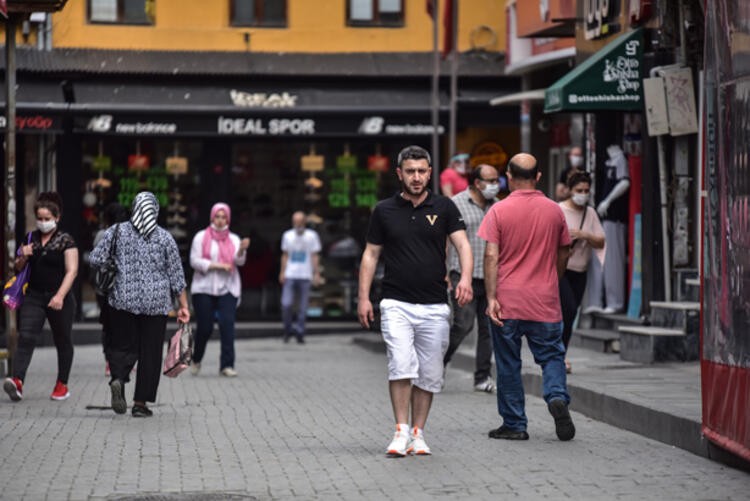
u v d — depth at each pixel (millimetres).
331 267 41469
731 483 13328
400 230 15016
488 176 21172
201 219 40531
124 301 18953
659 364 22641
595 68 26000
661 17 23938
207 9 40125
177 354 19141
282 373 26781
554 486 13133
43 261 20953
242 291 41156
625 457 14992
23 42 38594
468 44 40406
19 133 38062
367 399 21438
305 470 14156
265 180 41000
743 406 13602
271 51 40375
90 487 13148
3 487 13109
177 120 38031
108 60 38906
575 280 21391
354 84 39938
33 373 26266
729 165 14141
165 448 15805
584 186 21219
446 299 15141
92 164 39719
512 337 16281
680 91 24406
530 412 19203
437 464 14508
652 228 25250
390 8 40875
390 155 41344
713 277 14570
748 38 13648
